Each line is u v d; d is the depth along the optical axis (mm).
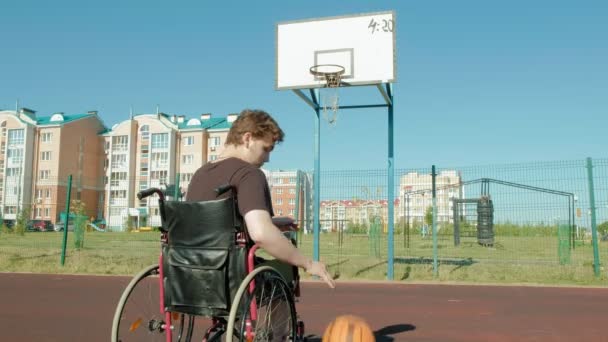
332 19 11984
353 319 3436
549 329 6461
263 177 3279
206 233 3219
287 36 12195
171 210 3342
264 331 3240
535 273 12297
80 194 82562
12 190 79125
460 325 6703
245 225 3217
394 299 9008
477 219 22438
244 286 3053
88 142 86250
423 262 15000
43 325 6527
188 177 84062
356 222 22688
